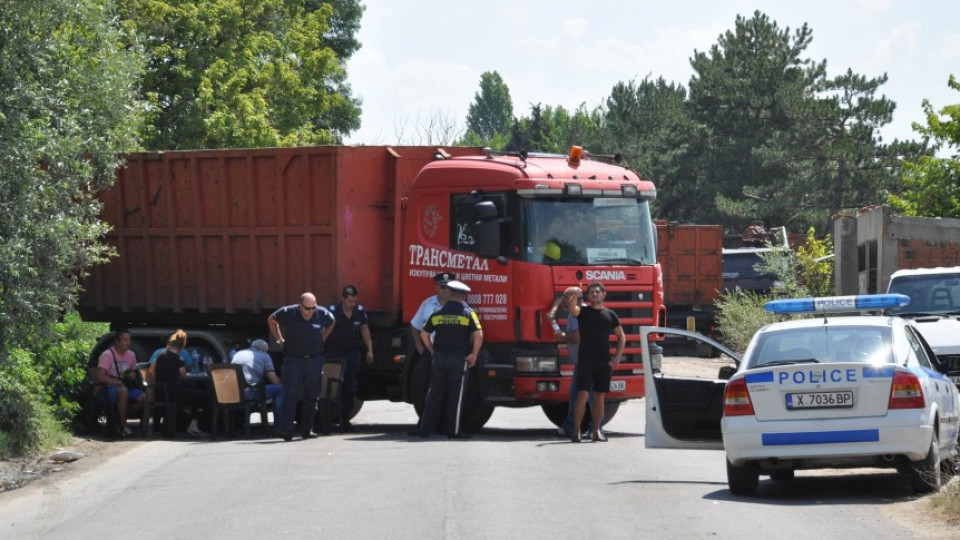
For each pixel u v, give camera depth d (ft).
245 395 65.41
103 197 74.90
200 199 72.49
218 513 39.22
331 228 68.03
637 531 34.76
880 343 42.91
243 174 71.05
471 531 34.94
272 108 162.20
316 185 68.64
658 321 65.62
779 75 271.28
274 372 67.46
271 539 34.63
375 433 66.49
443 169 65.41
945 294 71.10
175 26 148.36
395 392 69.36
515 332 62.69
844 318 45.14
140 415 70.33
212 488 44.91
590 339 59.82
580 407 59.77
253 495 42.73
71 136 61.21
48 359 69.31
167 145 146.00
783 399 41.37
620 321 63.72
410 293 66.33
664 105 336.29
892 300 45.29
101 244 71.41
